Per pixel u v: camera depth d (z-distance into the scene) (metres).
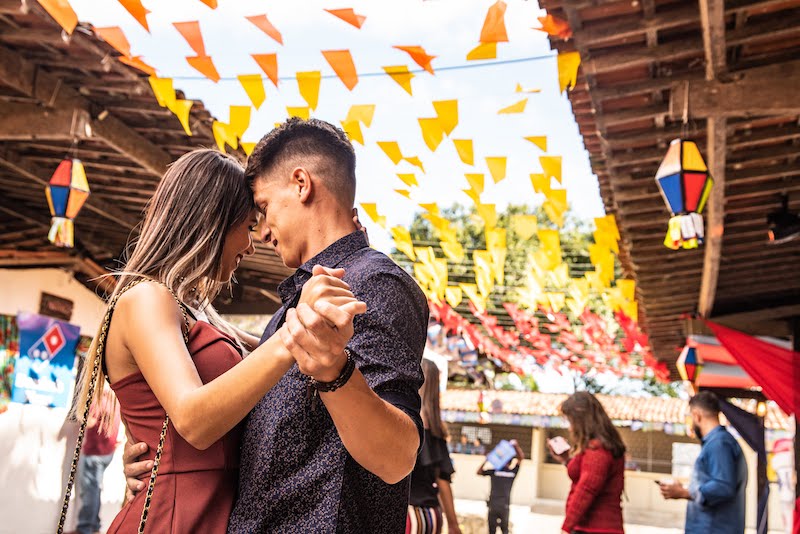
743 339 8.09
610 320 16.39
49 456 8.46
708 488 5.32
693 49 3.65
